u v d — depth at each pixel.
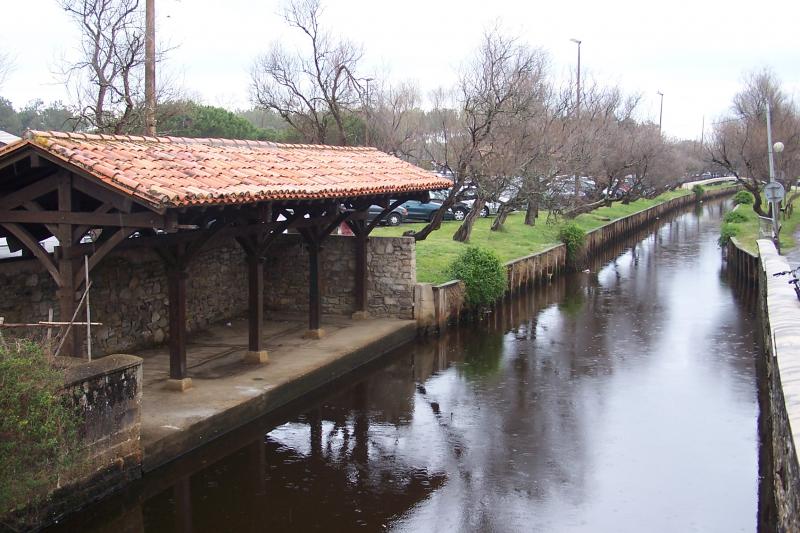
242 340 15.74
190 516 9.04
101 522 8.88
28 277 12.11
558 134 29.78
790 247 29.78
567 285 28.94
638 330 20.69
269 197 12.02
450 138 27.53
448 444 11.67
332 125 32.41
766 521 9.16
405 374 15.77
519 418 13.02
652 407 13.76
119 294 14.00
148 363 13.64
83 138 11.41
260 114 52.56
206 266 16.75
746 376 15.95
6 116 47.00
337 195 13.91
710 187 90.81
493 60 25.61
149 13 16.86
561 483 10.27
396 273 18.70
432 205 34.56
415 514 9.22
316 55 28.36
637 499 9.80
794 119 41.25
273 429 12.20
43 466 7.99
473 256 21.75
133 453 9.43
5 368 7.34
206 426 10.81
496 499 9.71
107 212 10.38
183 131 28.78
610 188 46.66
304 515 9.12
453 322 20.44
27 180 11.18
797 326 11.36
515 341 19.25
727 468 10.88
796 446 6.30
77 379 8.50
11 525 7.79
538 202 30.77
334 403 13.68
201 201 10.38
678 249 40.38
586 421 12.92
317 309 16.25
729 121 53.72
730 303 24.81
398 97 32.56
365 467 10.66
